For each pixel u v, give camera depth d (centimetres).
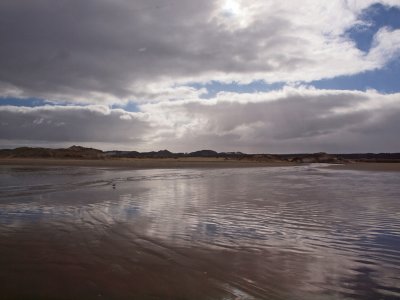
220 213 1275
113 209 1340
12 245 830
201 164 7288
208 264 714
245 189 2136
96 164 6084
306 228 1045
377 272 686
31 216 1190
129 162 7262
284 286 612
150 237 917
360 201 1602
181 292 576
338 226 1073
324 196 1783
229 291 584
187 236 936
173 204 1483
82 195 1756
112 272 657
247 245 860
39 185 2242
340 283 630
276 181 2820
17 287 582
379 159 11456
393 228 1048
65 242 859
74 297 546
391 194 1873
